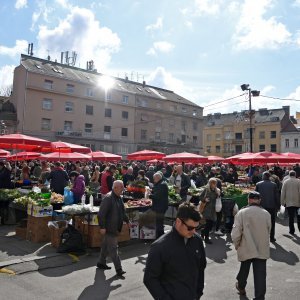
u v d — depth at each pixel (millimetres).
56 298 5047
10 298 5008
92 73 52000
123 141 51344
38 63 45031
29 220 8430
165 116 57906
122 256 7434
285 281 5934
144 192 10695
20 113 41625
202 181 14961
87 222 7848
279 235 9781
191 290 2766
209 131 73562
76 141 45531
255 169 18359
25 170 14242
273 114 66312
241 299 5125
